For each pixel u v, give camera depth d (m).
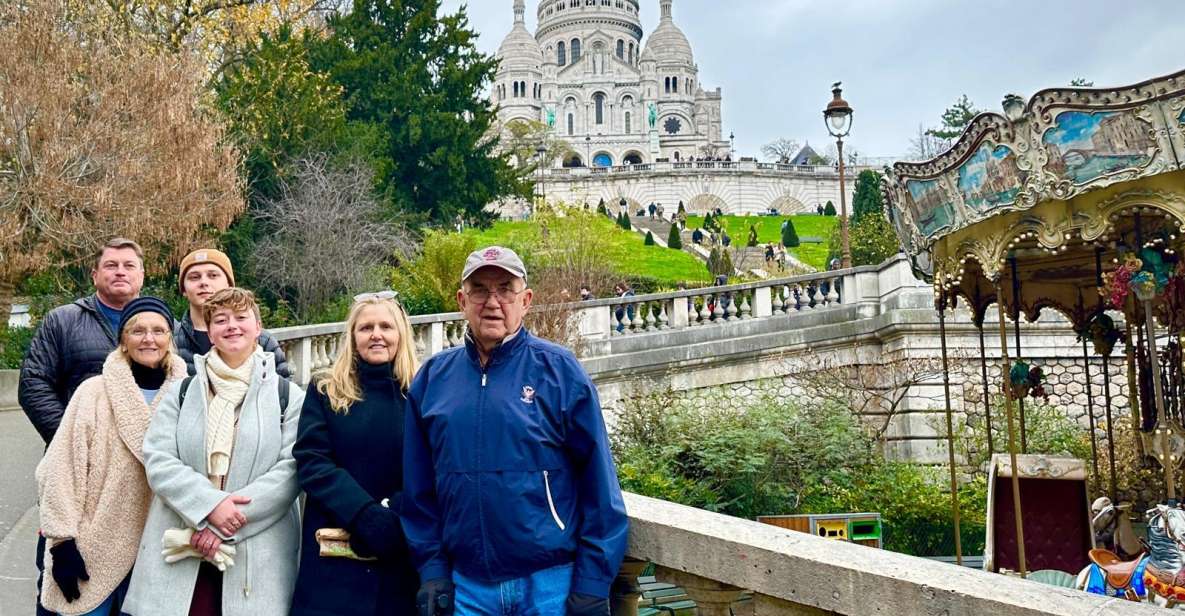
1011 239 6.54
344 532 3.17
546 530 2.86
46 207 16.61
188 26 25.84
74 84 17.06
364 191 25.33
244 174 23.45
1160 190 5.64
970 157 6.52
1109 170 5.66
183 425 3.46
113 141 17.11
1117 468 12.41
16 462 9.16
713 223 62.69
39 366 4.27
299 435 3.29
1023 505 8.45
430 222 34.16
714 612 3.26
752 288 17.50
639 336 16.72
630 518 3.44
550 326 15.53
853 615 2.85
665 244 58.72
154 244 18.77
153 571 3.36
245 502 3.30
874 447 14.66
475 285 2.97
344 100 32.66
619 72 115.25
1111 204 5.87
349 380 3.32
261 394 3.54
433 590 2.88
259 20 28.22
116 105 17.19
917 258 8.05
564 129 112.81
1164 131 5.33
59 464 3.59
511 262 2.96
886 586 2.80
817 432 13.52
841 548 3.11
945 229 7.09
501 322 2.96
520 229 42.66
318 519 3.30
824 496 13.05
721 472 12.78
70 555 3.49
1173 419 7.67
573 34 118.94
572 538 2.91
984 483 13.45
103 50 17.73
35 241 17.53
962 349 15.16
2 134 16.47
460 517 2.88
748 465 12.43
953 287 8.84
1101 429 14.26
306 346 12.62
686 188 80.06
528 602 2.86
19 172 16.69
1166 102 5.26
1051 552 8.27
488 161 36.12
